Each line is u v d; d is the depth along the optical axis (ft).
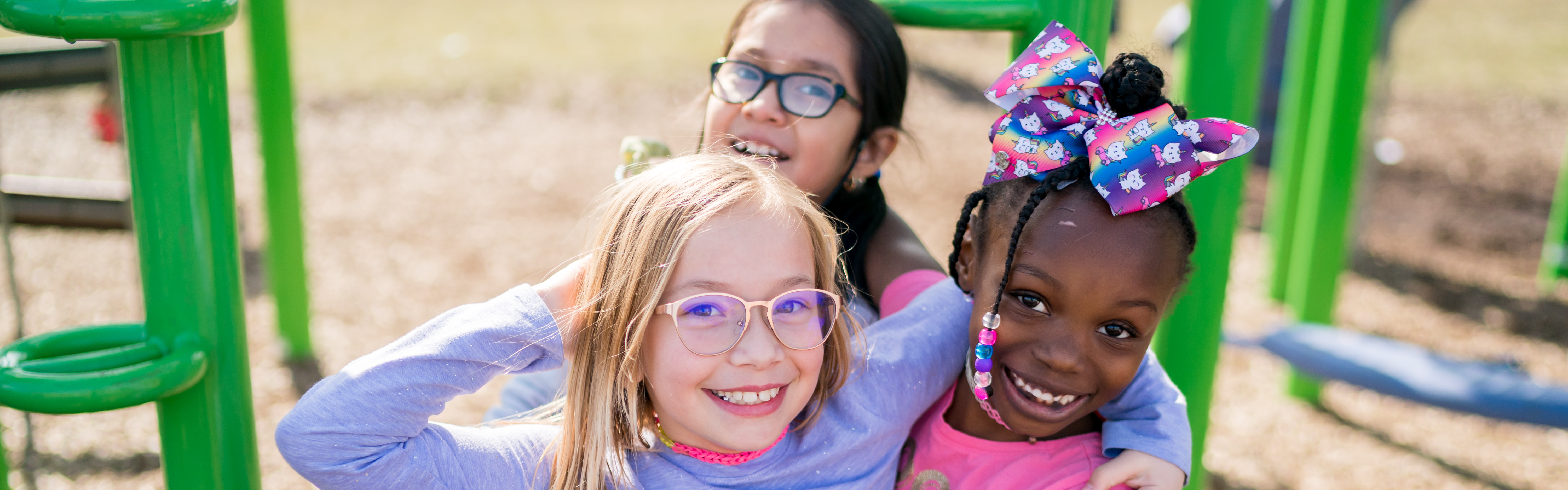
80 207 8.14
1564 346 12.82
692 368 3.38
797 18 4.85
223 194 3.48
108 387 3.25
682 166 3.55
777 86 4.82
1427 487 9.71
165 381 3.35
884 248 4.99
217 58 3.39
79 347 3.62
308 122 22.26
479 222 16.81
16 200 8.11
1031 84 3.56
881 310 4.71
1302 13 12.78
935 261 4.97
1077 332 3.46
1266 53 18.78
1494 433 10.83
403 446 3.30
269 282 11.62
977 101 25.75
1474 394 8.36
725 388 3.41
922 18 4.89
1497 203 18.75
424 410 3.32
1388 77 14.69
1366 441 10.65
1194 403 5.34
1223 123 3.36
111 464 9.17
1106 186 3.33
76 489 8.70
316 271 14.58
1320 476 9.92
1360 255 15.92
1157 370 4.17
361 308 13.30
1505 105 25.93
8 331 11.76
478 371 3.41
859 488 3.84
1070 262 3.36
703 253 3.36
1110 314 3.42
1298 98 13.07
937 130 22.75
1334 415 11.23
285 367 11.41
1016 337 3.58
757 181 3.53
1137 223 3.39
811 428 3.84
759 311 3.37
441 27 32.24
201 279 3.47
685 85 25.70
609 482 3.69
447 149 20.79
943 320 4.21
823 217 3.68
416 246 15.69
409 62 27.48
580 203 17.80
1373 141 14.52
